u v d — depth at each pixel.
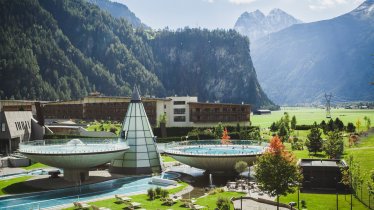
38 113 127.44
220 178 84.69
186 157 85.44
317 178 69.31
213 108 189.12
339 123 162.38
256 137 133.38
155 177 82.19
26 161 99.25
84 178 82.06
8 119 109.50
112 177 86.19
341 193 66.50
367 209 57.16
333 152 90.81
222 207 53.53
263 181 55.53
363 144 118.81
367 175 68.94
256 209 57.91
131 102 94.31
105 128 173.50
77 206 59.50
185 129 162.00
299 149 118.06
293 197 63.91
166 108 190.12
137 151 90.94
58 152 76.56
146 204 61.09
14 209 60.66
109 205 60.94
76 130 145.25
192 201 61.19
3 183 78.38
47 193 71.12
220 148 97.94
